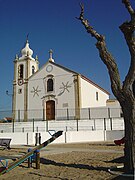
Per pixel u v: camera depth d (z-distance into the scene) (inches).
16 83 1889.8
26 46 2004.2
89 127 1467.8
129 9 400.8
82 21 447.2
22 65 1931.6
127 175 370.0
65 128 1488.7
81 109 1621.6
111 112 1541.6
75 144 1134.4
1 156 698.8
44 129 1501.0
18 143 1272.1
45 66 1807.3
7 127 1531.7
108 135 1347.2
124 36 407.2
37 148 494.3
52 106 1734.7
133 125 390.6
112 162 528.1
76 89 1672.0
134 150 385.7
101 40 425.1
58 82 1739.7
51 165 525.3
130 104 394.9
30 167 500.4
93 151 791.7
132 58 398.3
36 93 1798.7
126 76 403.9
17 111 1822.1
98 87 1980.8
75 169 464.8
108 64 414.3
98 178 378.9
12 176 422.0
